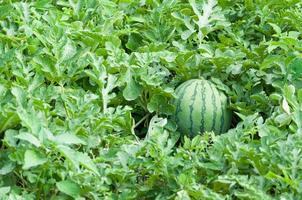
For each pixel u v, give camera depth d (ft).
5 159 19.17
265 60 25.63
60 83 24.07
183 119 24.39
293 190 18.97
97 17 28.68
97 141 21.35
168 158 19.86
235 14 31.53
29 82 22.81
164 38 28.35
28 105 20.34
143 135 25.00
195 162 20.10
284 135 21.38
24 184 19.67
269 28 29.66
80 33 26.48
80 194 18.95
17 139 19.17
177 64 25.96
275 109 24.25
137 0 30.25
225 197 18.62
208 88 24.73
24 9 27.30
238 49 27.53
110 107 24.26
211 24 29.66
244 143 21.33
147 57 25.31
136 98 24.80
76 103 22.02
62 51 24.54
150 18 28.78
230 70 26.32
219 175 19.94
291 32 27.50
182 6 30.37
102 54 26.23
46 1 28.84
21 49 24.67
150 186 19.85
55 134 20.03
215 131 24.62
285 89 22.93
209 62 26.43
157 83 24.30
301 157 19.84
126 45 28.19
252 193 18.52
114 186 20.11
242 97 25.91
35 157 18.04
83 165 18.70
